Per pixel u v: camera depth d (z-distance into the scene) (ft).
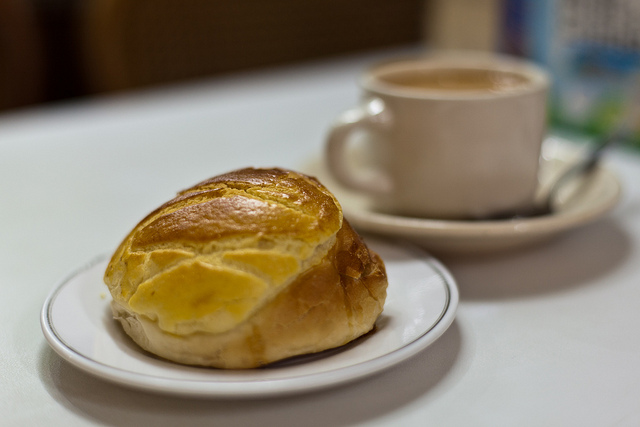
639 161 1.81
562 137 2.00
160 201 1.64
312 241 0.99
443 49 2.65
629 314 1.15
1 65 3.40
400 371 1.02
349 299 1.01
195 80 3.28
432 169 1.37
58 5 4.14
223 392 0.90
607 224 1.46
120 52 2.99
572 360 1.04
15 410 0.97
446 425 0.93
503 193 1.39
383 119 1.38
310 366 0.96
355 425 0.93
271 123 2.22
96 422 0.94
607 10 1.86
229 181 1.07
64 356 0.98
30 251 1.40
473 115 1.34
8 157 1.98
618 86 1.87
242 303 0.96
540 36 2.05
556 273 1.28
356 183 1.41
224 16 3.31
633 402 0.96
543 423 0.93
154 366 0.97
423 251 1.24
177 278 0.98
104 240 1.45
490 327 1.12
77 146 2.06
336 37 3.69
